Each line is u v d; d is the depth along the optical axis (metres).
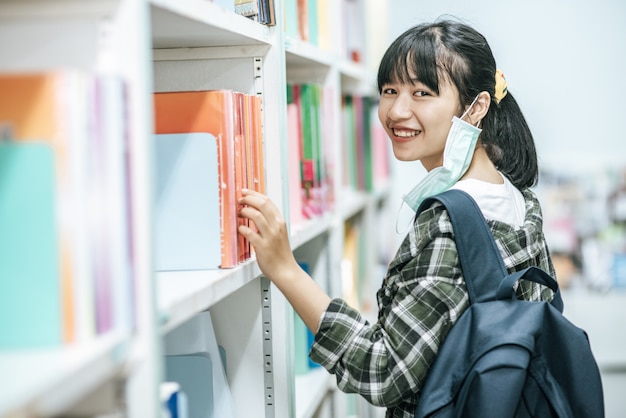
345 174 2.98
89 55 0.92
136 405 0.93
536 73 3.96
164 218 1.35
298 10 2.08
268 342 1.67
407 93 1.64
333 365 1.47
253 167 1.51
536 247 1.57
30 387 0.68
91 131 0.84
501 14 3.96
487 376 1.32
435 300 1.43
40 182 0.79
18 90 0.80
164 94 1.35
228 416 1.53
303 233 1.83
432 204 1.50
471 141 1.61
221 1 1.47
